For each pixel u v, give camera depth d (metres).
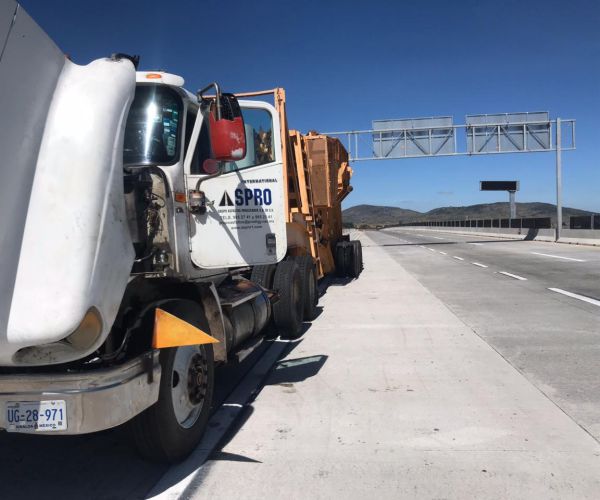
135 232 3.55
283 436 4.57
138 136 4.32
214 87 4.13
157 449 3.88
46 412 3.15
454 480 3.72
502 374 6.13
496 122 35.97
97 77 3.25
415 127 36.78
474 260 22.20
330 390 5.79
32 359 3.14
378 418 4.91
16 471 4.07
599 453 4.08
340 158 15.93
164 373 3.83
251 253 4.93
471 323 9.05
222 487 3.71
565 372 6.14
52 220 2.96
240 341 5.83
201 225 4.61
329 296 12.77
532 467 3.88
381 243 42.03
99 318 3.08
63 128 3.07
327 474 3.86
